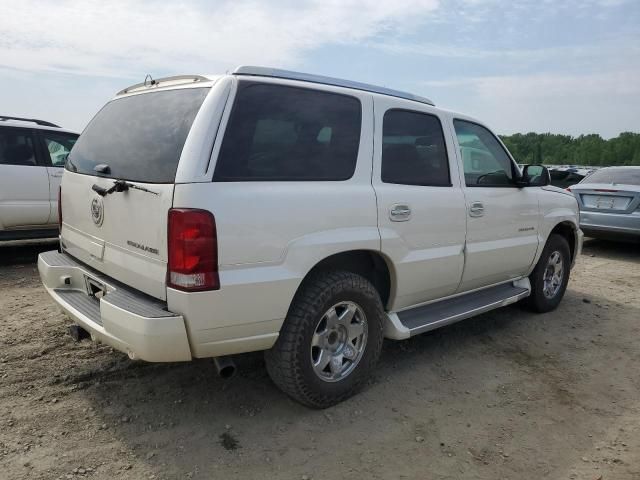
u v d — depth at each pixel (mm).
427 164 3799
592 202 8719
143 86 3400
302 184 2965
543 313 5434
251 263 2709
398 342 4457
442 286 3975
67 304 3221
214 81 2836
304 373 3020
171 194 2570
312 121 3105
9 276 5961
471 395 3580
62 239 3793
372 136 3393
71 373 3557
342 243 3088
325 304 3041
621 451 2994
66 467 2594
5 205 6469
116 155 3107
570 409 3457
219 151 2672
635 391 3766
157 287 2697
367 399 3436
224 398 3338
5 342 4016
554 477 2736
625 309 5727
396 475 2686
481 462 2830
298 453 2814
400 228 3463
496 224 4344
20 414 3035
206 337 2648
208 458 2730
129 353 2676
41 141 6793
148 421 3045
